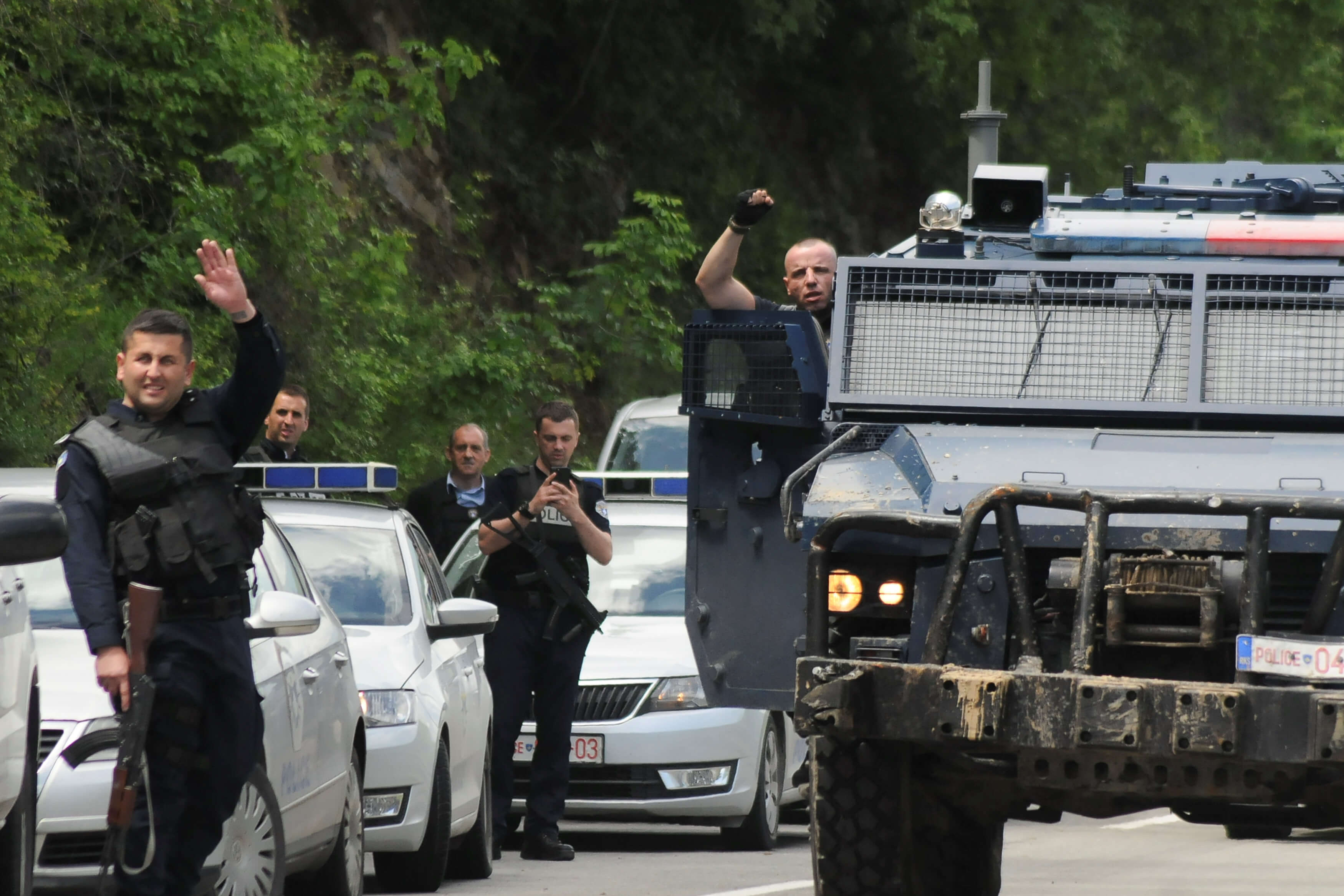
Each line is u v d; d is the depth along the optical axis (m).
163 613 28.22
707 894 40.91
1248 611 25.42
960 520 26.61
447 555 58.66
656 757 49.03
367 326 90.31
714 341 32.47
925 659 26.52
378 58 110.94
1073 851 51.28
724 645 32.59
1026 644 26.25
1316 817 28.16
